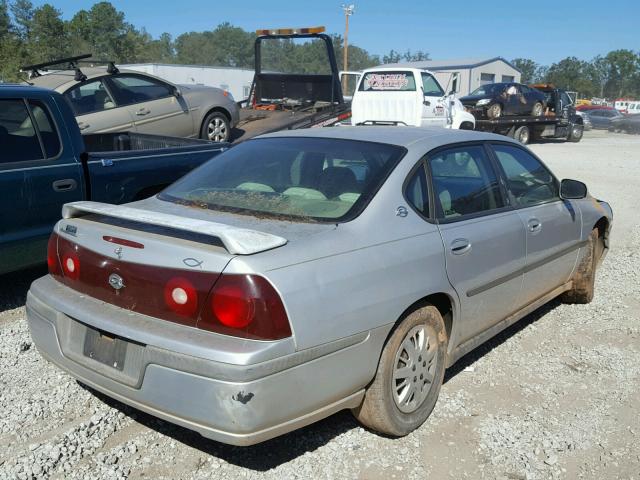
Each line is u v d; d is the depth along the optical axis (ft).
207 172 13.16
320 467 10.55
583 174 51.49
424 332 11.56
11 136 16.87
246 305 8.74
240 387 8.59
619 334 16.76
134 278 9.63
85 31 256.32
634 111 185.88
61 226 11.13
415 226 11.31
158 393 9.19
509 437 11.60
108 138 25.04
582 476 10.55
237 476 10.27
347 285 9.77
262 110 43.96
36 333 11.12
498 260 13.21
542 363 14.89
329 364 9.56
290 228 10.34
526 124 80.18
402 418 11.24
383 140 12.64
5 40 204.13
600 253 19.62
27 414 11.89
